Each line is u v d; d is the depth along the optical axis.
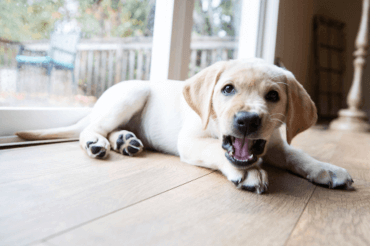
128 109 1.63
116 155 1.48
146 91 1.71
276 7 3.71
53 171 1.12
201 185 1.12
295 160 1.43
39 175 1.06
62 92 2.12
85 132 1.53
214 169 1.36
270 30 3.76
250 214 0.89
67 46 2.12
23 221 0.71
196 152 1.35
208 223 0.79
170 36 2.14
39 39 1.93
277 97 1.18
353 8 6.91
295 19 4.81
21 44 1.83
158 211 0.84
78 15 2.17
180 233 0.72
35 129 1.69
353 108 4.55
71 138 1.73
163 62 2.19
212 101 1.28
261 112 1.06
